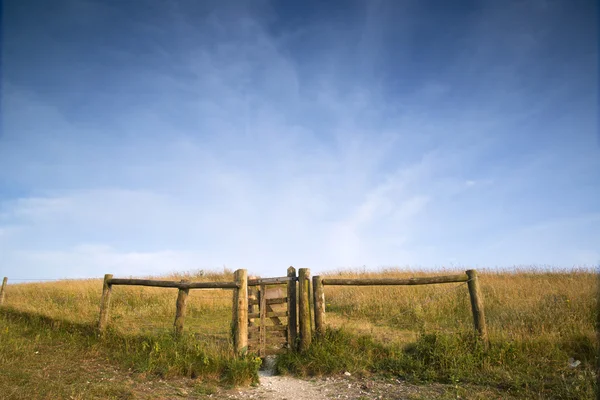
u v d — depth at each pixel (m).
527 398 6.17
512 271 22.80
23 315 12.31
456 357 7.58
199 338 9.80
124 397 6.43
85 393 6.30
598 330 8.85
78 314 12.14
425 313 13.54
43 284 21.84
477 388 6.72
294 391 7.05
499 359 7.57
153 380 7.43
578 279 17.94
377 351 8.45
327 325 9.00
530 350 7.93
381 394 6.68
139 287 18.44
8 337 9.82
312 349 8.31
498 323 10.79
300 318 8.76
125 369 7.94
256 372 7.62
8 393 6.00
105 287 10.50
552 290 15.09
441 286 17.34
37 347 9.25
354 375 7.66
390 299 15.66
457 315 13.40
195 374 7.74
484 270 23.62
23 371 7.25
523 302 13.65
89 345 9.45
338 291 18.44
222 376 7.68
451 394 6.48
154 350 8.35
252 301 9.33
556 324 10.02
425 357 7.86
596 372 6.79
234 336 8.70
